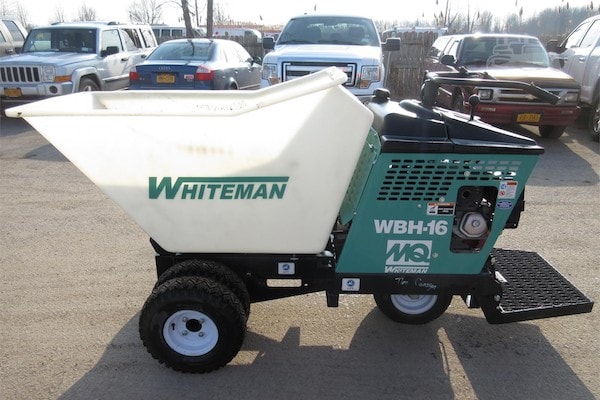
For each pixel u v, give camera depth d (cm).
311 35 858
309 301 367
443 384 282
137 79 870
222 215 266
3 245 455
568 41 1070
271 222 268
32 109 238
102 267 416
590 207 557
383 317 347
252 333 328
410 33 1484
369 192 265
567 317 348
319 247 275
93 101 314
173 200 263
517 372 293
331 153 249
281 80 751
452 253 280
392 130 259
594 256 439
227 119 240
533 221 516
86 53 1006
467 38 962
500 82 283
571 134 934
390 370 294
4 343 315
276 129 244
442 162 259
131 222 511
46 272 407
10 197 580
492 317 293
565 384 283
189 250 278
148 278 398
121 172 255
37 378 284
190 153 251
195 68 853
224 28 2966
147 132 245
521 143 260
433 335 327
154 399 269
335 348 313
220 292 268
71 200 571
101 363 298
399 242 276
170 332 277
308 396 272
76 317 344
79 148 249
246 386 279
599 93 852
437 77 296
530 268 351
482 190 275
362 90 731
